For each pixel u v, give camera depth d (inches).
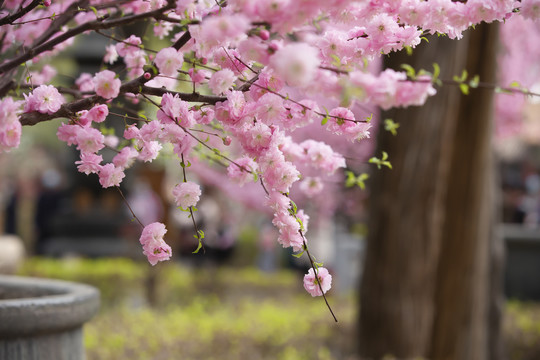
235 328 221.3
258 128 65.5
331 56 59.4
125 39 83.4
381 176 193.0
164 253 66.8
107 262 376.2
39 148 609.3
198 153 97.2
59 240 482.3
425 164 187.9
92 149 65.1
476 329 192.9
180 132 65.7
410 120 187.3
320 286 67.6
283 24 51.7
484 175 189.3
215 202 433.1
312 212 376.2
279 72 53.2
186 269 408.5
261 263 526.0
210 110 67.9
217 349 195.8
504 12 62.4
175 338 203.9
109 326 218.2
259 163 66.5
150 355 185.5
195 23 57.9
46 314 84.4
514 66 308.2
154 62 65.8
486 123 185.8
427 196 188.9
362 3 53.6
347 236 388.8
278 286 405.7
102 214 489.7
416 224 189.5
